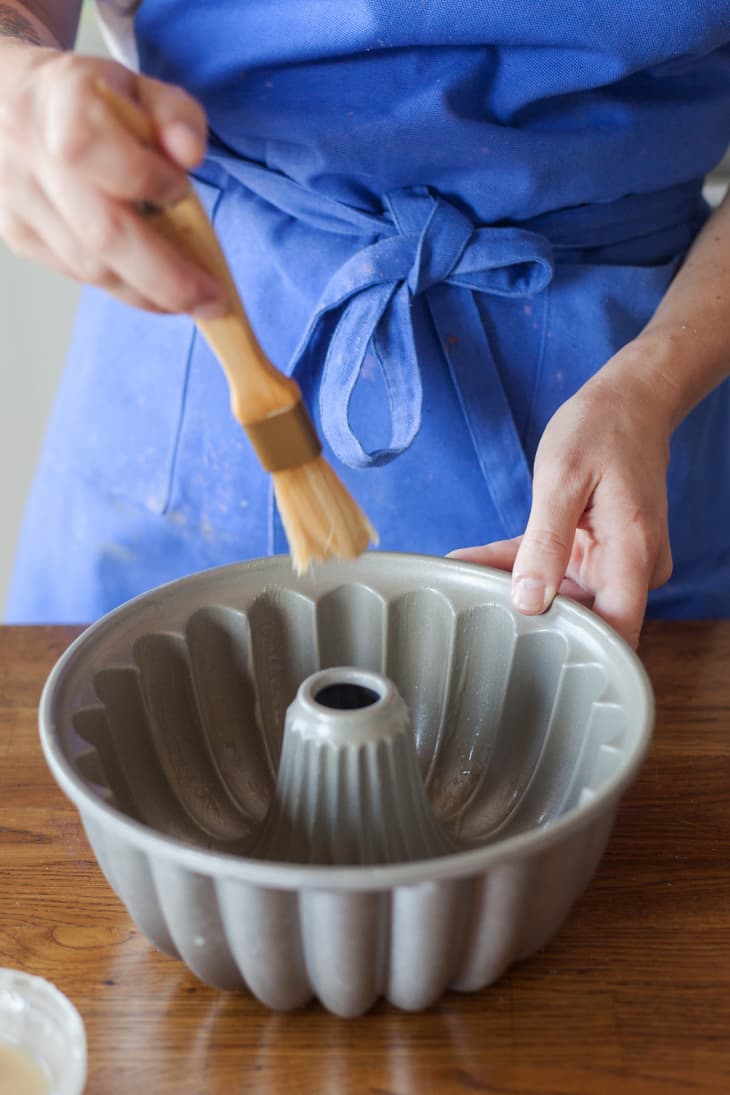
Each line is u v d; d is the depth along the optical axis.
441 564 0.58
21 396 1.32
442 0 0.58
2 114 0.38
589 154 0.64
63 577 0.86
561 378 0.70
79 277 0.43
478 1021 0.45
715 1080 0.42
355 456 0.62
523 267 0.67
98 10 0.74
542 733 0.55
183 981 0.47
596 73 0.61
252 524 0.76
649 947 0.48
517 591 0.54
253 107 0.64
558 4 0.58
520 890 0.40
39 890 0.51
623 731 0.46
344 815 0.48
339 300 0.64
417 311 0.67
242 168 0.68
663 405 0.61
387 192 0.66
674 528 0.77
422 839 0.50
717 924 0.49
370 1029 0.44
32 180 0.39
